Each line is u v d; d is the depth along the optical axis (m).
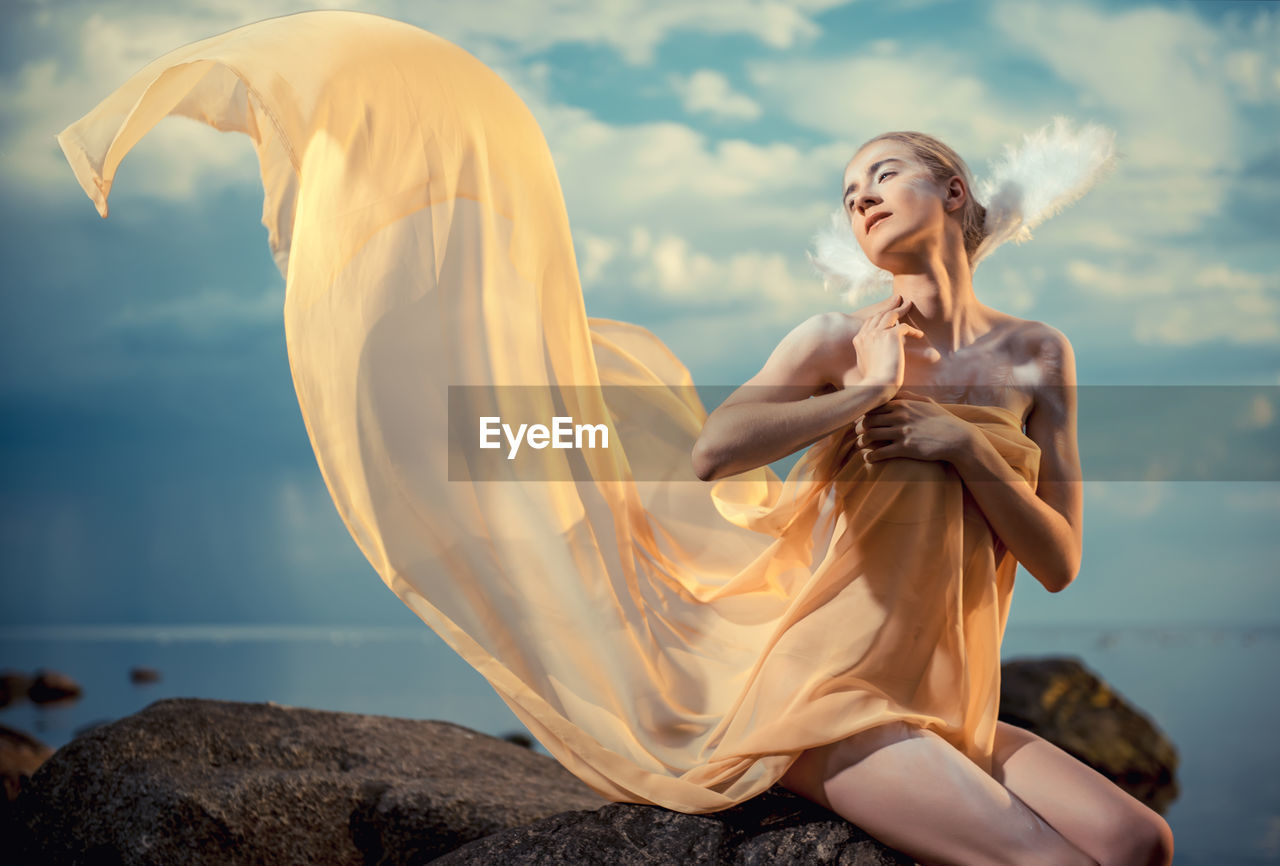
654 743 2.29
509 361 2.45
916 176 2.36
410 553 2.31
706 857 2.06
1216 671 28.08
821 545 2.43
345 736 3.12
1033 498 2.20
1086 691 8.05
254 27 2.50
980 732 2.15
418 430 2.37
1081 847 1.95
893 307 2.38
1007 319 2.46
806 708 2.07
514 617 2.33
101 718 14.29
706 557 2.70
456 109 2.52
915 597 2.16
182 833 2.53
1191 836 6.61
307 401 2.36
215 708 3.06
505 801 2.86
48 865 2.62
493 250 2.49
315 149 2.39
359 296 2.39
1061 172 2.46
